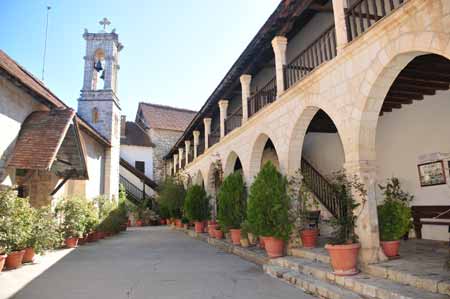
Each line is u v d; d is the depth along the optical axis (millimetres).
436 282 3992
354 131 5508
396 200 5766
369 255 5145
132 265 8086
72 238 11570
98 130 18922
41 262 8477
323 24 9109
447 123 7082
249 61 10258
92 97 19281
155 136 31172
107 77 19484
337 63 6000
